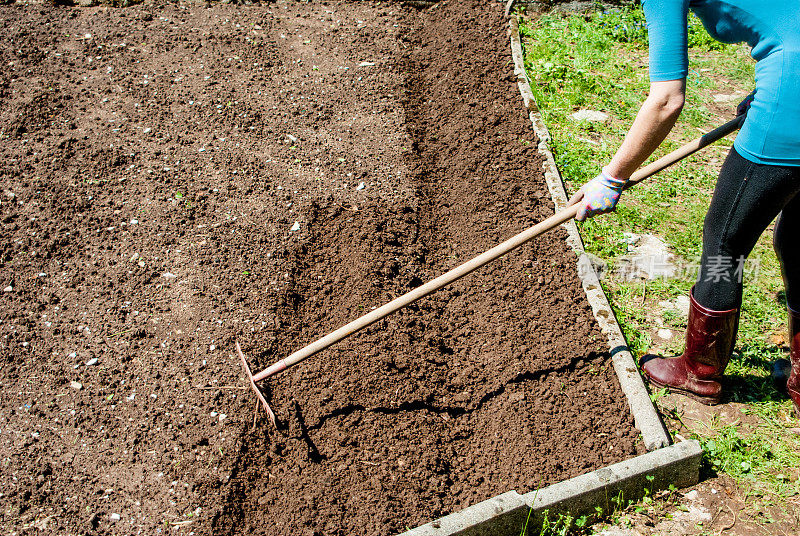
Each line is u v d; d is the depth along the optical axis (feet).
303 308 13.65
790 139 9.55
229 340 12.78
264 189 16.33
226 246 14.75
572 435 11.48
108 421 11.48
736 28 9.78
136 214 15.43
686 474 10.82
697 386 12.09
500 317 13.60
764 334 13.57
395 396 12.01
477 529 9.86
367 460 11.10
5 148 16.93
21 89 18.84
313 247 14.99
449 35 22.88
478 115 19.13
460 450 11.53
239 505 10.50
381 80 20.65
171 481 10.68
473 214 16.15
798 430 11.81
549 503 10.11
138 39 21.45
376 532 10.11
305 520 10.23
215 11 23.35
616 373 12.38
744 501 10.77
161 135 17.66
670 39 9.31
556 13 24.56
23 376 12.13
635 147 10.02
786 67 9.34
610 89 20.84
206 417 11.54
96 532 10.06
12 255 14.34
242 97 19.33
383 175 17.13
